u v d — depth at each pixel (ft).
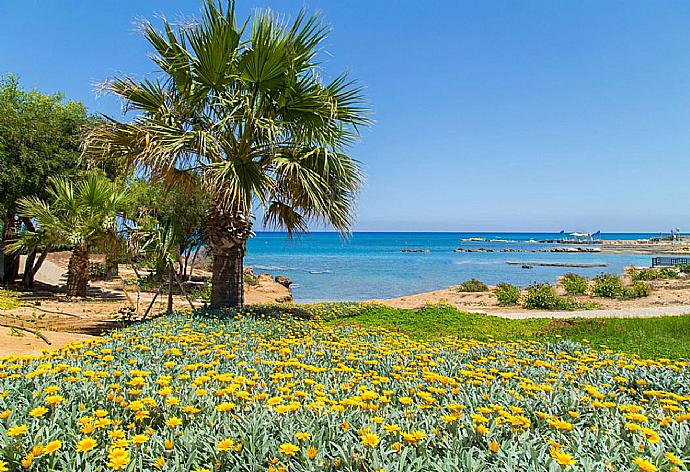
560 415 8.48
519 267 140.67
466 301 58.08
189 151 26.37
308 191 25.57
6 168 47.47
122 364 11.78
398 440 6.53
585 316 40.42
